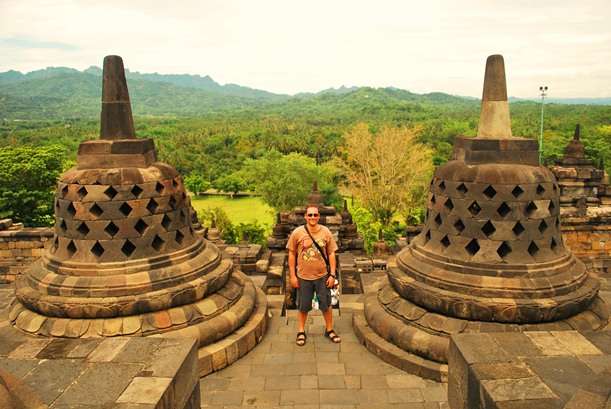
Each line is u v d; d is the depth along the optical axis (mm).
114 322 6648
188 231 7980
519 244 6703
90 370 4219
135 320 6703
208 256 7938
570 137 60812
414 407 5922
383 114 148625
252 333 7473
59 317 6758
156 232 7301
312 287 7582
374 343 7207
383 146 39875
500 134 7105
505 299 6410
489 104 7145
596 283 6961
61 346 4922
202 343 6867
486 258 6715
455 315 6605
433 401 6031
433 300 6742
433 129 76938
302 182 42812
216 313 7254
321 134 86562
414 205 39688
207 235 13977
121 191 7035
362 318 8117
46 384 3996
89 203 7004
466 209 6895
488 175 6758
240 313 7535
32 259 13867
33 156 29125
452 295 6609
